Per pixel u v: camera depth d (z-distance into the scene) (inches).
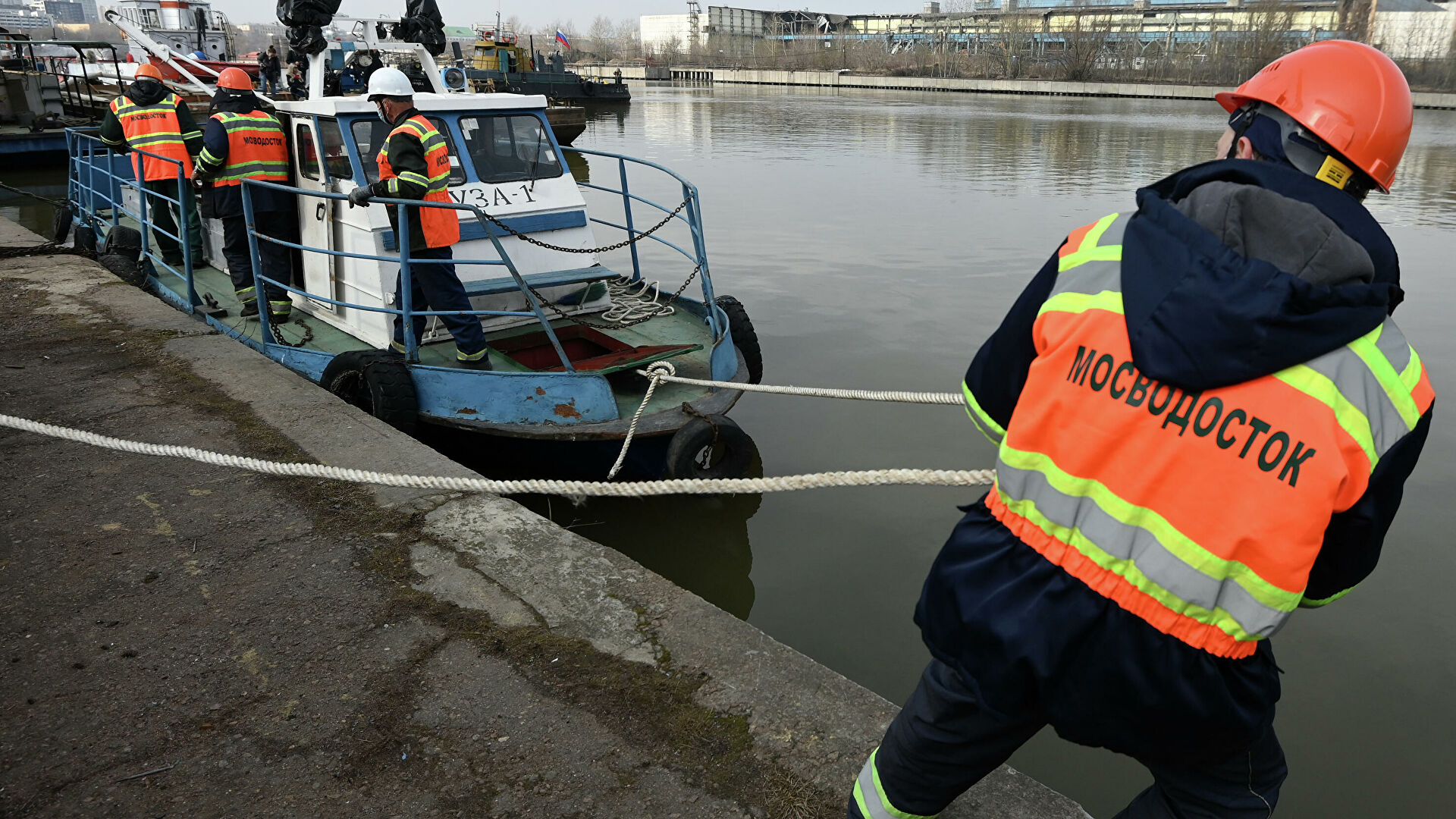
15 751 100.6
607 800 93.9
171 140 340.2
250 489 160.6
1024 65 3494.1
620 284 311.1
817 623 187.2
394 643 119.0
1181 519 51.1
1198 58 3132.4
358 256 222.1
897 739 68.2
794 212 637.9
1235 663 53.3
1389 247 52.6
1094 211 649.6
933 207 663.8
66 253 348.5
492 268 262.7
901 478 92.6
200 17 1021.2
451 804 93.7
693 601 127.1
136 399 202.2
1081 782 147.3
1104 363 54.2
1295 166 57.6
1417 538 219.6
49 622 123.4
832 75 3791.8
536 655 116.3
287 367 251.4
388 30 311.7
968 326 382.6
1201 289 50.0
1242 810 62.4
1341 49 57.7
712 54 5206.7
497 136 268.2
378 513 152.3
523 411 216.8
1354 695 165.8
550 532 146.6
